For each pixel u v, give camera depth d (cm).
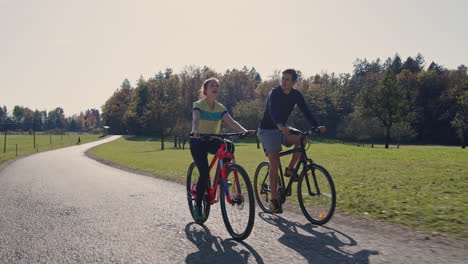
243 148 3444
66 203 516
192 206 415
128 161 1775
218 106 377
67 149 4234
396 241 293
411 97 6994
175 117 5175
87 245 305
